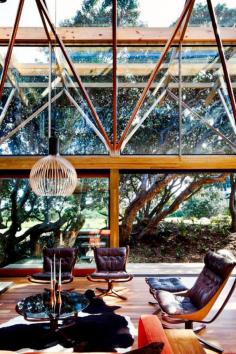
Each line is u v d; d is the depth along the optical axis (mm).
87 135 7062
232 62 6660
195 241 8305
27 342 3654
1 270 6879
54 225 7293
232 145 7051
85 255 7141
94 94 6961
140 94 6988
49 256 5625
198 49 6531
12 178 7219
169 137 7090
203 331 3910
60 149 7043
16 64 6633
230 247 8133
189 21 6113
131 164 6855
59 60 6641
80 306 3787
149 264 8031
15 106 6957
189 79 6957
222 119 7059
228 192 8250
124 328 4008
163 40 6234
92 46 6402
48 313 3564
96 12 5914
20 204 7332
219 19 6074
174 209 8414
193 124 7105
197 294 3975
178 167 6871
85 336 3789
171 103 7062
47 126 7008
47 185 4508
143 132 7098
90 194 7234
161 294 4035
